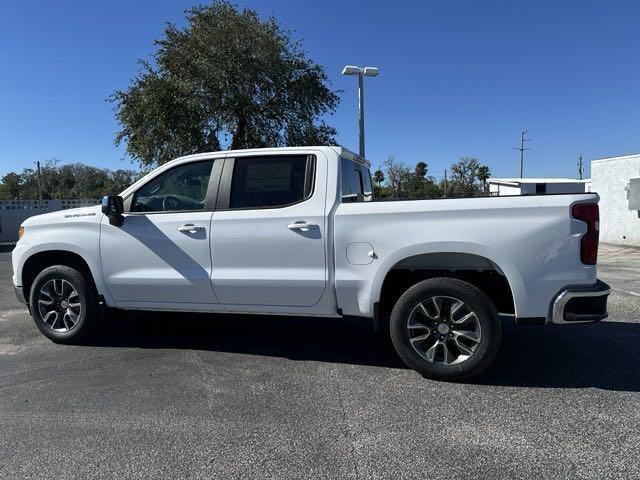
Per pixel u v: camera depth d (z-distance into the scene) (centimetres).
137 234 516
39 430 361
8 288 955
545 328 604
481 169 6956
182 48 2150
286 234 472
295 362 497
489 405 395
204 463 316
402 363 493
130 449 334
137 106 2136
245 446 336
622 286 895
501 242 420
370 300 454
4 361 507
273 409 391
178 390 429
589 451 326
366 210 453
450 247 429
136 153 2245
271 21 2259
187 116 2116
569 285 414
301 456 323
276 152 492
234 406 397
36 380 455
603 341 553
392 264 444
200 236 496
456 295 430
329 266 464
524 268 418
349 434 351
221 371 473
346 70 1892
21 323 660
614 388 426
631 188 1602
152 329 615
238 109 2214
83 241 532
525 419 371
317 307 475
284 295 479
